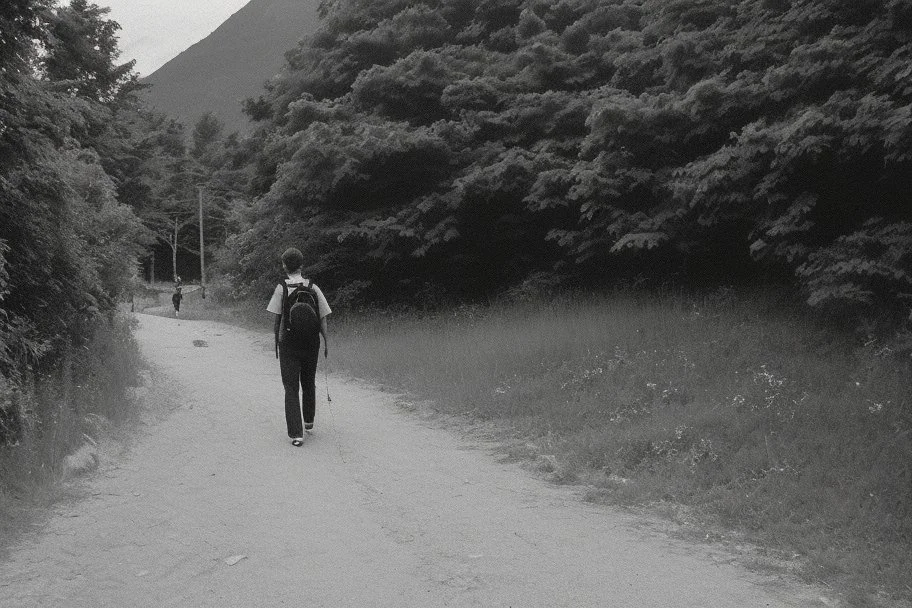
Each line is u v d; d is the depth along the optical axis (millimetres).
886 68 8297
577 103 15891
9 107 6219
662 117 11453
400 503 5215
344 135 18250
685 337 9547
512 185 15766
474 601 3566
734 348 8781
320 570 3961
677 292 12469
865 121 7996
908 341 7234
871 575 3756
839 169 9328
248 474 5969
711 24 13008
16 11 5957
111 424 7445
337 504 5164
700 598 3600
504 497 5422
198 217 69000
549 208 16156
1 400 5230
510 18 21031
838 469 5188
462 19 21547
